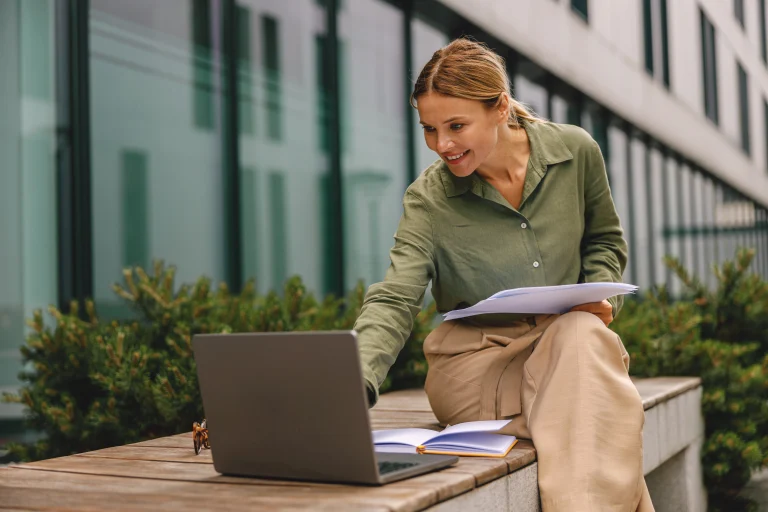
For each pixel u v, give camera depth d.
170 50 4.88
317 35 5.85
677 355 4.04
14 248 4.24
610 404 1.93
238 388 1.64
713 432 4.00
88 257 4.43
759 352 4.48
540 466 1.91
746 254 4.62
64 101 4.43
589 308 2.13
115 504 1.48
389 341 1.94
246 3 5.32
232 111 5.21
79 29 4.45
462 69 1.97
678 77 12.98
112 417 3.00
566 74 8.73
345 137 6.02
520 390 2.22
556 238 2.27
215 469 1.74
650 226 12.08
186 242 4.91
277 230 5.48
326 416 1.54
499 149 2.21
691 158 13.74
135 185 4.66
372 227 6.29
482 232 2.26
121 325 3.48
